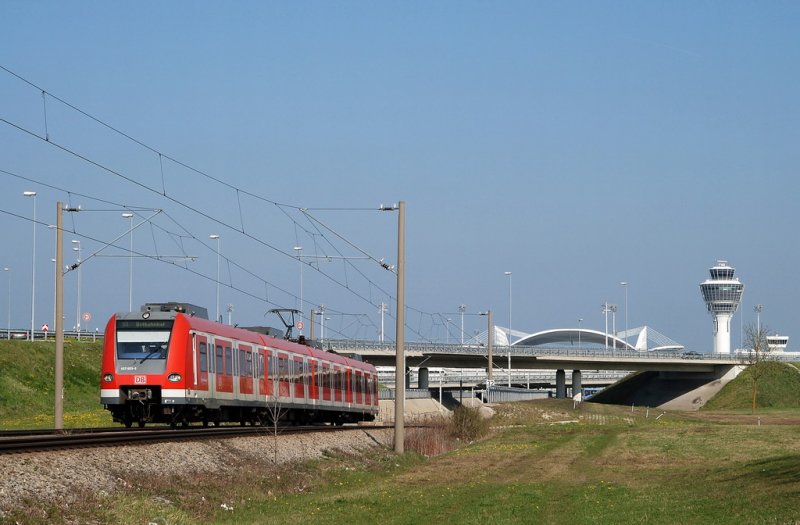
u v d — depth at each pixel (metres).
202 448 35.47
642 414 122.50
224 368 45.12
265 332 54.50
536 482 41.19
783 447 59.75
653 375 187.38
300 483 36.66
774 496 31.67
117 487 26.45
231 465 35.31
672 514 28.64
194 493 28.94
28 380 78.81
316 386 59.41
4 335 101.31
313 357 59.28
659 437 73.62
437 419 79.50
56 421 44.41
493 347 147.25
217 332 44.72
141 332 41.12
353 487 38.62
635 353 163.00
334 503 31.91
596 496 34.75
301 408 56.22
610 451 60.16
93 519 22.77
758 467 44.12
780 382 162.50
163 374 40.53
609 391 188.38
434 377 172.62
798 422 105.31
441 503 32.62
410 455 53.22
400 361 52.62
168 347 40.91
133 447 31.28
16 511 21.27
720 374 171.12
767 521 25.58
